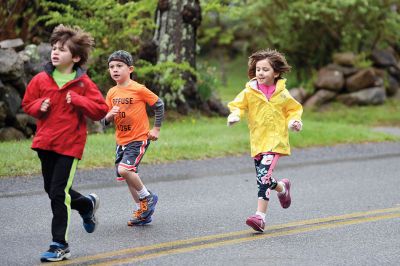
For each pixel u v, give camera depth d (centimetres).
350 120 4041
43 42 3161
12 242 1227
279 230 1350
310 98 4441
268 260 1123
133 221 1372
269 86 1356
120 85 1370
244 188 1828
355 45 4697
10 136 2433
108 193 1702
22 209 1501
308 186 1864
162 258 1129
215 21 6197
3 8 3055
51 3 2942
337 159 2414
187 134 2653
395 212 1533
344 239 1279
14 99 2475
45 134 1105
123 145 1368
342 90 4466
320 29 4609
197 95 3338
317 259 1134
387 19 4525
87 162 2020
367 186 1877
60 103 1112
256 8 4612
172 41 3238
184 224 1395
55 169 1111
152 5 3400
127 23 3122
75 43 1115
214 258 1132
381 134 3088
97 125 2708
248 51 5806
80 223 1388
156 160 2172
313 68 4747
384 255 1165
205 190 1784
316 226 1388
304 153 2512
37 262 1098
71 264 1088
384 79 4662
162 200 1645
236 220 1440
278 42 4725
